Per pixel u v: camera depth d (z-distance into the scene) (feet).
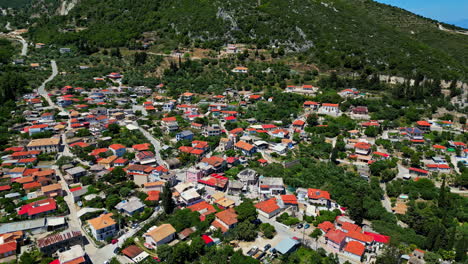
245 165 449.06
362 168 441.68
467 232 329.11
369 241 299.38
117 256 285.23
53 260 272.51
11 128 516.32
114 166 429.38
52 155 454.40
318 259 278.05
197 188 384.27
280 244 293.64
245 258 273.13
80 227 320.29
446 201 371.76
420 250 302.66
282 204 363.76
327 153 477.77
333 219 335.67
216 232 309.63
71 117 567.59
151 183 385.70
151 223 323.57
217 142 510.17
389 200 396.78
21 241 294.25
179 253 273.13
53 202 345.72
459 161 460.55
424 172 435.53
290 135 533.96
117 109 610.65
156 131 532.32
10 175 397.39
